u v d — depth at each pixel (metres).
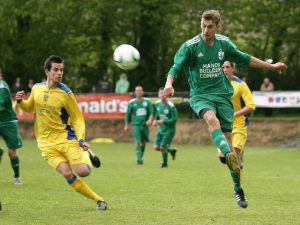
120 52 24.95
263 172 36.56
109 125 66.38
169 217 20.67
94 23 84.88
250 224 19.47
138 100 42.97
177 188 28.50
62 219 20.31
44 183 30.59
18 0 79.38
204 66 20.53
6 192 27.12
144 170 37.50
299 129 59.94
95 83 84.25
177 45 83.69
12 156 30.30
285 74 76.00
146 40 83.38
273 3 82.12
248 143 61.41
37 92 21.69
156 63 83.19
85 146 21.02
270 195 26.28
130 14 81.12
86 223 19.58
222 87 20.75
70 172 21.53
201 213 21.52
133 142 65.50
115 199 24.92
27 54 84.06
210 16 20.17
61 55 85.06
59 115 21.53
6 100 29.56
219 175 34.41
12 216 20.98
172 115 40.44
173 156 41.44
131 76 81.81
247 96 29.56
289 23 81.19
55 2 80.25
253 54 85.12
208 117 19.88
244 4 82.88
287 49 84.00
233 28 84.62
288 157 48.31
